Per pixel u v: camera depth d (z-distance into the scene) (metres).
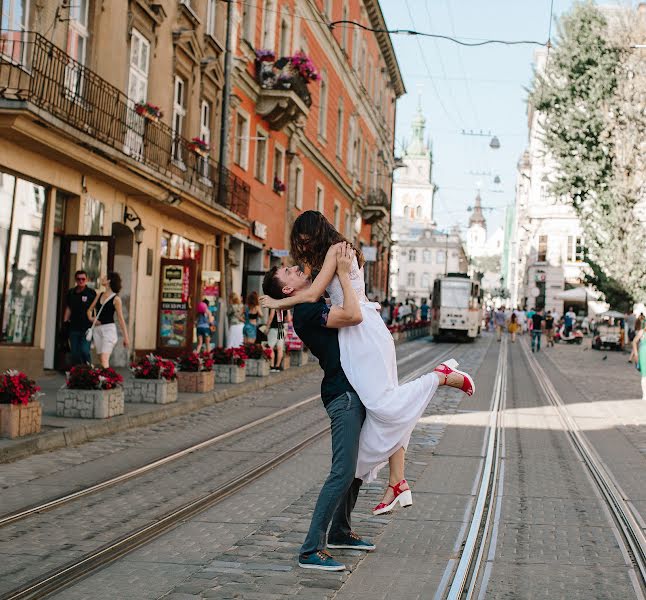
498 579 5.23
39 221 15.60
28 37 14.62
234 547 5.79
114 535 6.05
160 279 21.22
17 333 15.16
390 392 5.17
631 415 14.42
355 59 45.09
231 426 11.84
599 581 5.23
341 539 5.78
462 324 43.25
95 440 10.27
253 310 21.56
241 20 26.94
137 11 19.41
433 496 7.67
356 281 5.29
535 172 67.12
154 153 19.53
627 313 39.00
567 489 8.16
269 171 30.97
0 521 6.30
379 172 57.12
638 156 37.53
